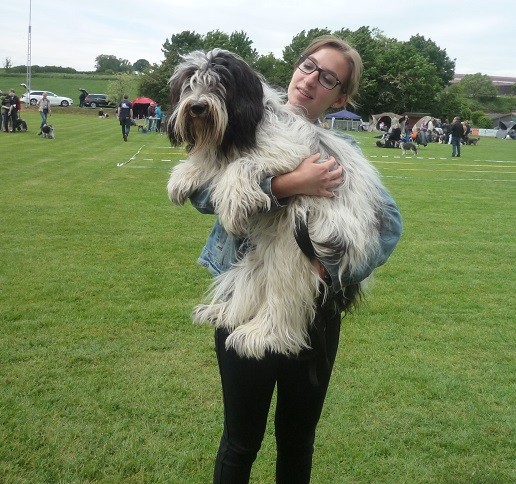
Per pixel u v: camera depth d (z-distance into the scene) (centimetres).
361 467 357
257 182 218
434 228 1038
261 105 228
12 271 683
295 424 257
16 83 8856
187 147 238
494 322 589
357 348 516
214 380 449
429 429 396
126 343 508
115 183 1390
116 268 714
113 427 384
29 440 365
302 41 6538
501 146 4334
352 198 232
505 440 387
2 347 489
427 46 9719
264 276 236
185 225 962
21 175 1450
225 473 248
